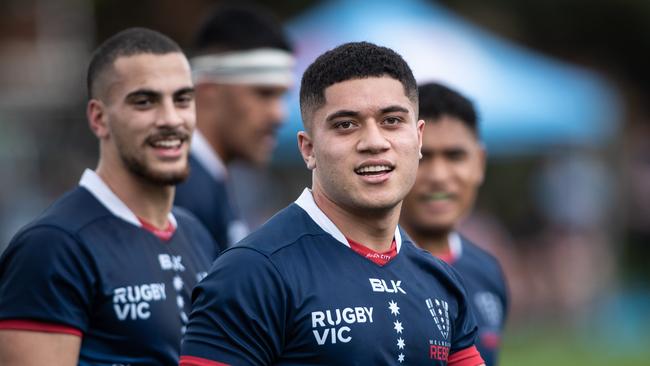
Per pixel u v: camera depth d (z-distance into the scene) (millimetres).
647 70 77125
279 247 10734
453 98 16500
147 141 13641
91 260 12844
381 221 11070
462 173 16469
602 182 56188
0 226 44938
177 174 13836
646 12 69938
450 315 11523
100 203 13461
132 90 13641
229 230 19312
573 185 50875
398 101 10812
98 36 59219
